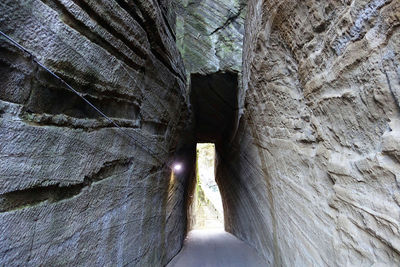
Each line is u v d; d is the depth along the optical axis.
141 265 4.85
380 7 1.84
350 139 2.51
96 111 3.19
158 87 5.35
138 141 4.57
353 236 2.56
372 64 2.00
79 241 2.76
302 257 4.31
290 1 3.19
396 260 1.95
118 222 3.78
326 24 2.62
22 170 2.04
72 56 2.64
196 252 9.92
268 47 4.30
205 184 47.03
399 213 1.88
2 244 1.83
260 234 8.43
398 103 1.80
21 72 2.09
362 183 2.34
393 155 1.89
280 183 5.19
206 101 11.09
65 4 2.55
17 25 2.04
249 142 7.75
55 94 2.48
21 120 2.07
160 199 6.50
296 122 3.88
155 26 4.59
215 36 9.48
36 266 2.13
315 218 3.56
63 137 2.54
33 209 2.14
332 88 2.65
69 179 2.60
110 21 3.31
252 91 6.04
